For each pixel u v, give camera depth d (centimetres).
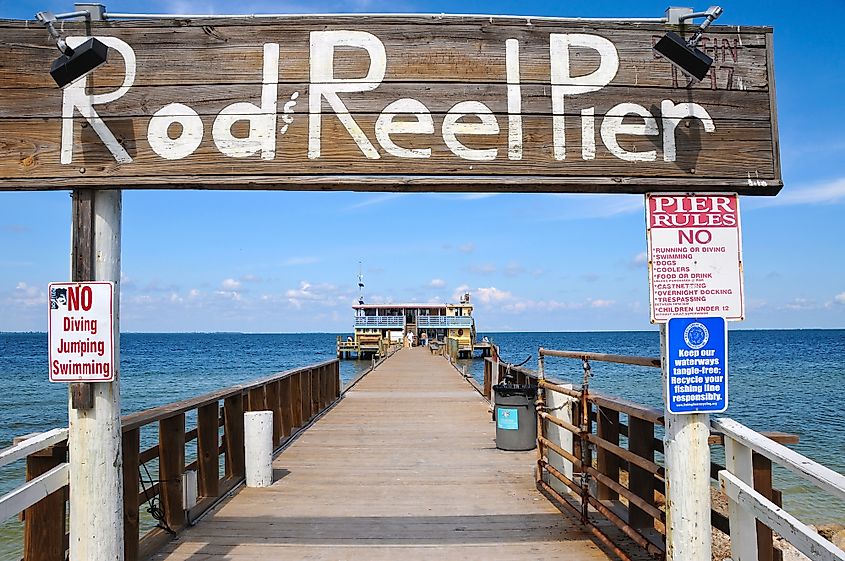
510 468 715
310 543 461
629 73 337
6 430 1728
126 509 396
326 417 1138
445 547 452
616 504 519
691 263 327
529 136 332
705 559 320
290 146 328
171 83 329
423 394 1509
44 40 328
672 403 317
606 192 341
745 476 326
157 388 3148
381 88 332
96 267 321
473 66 335
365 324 5456
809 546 248
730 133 336
